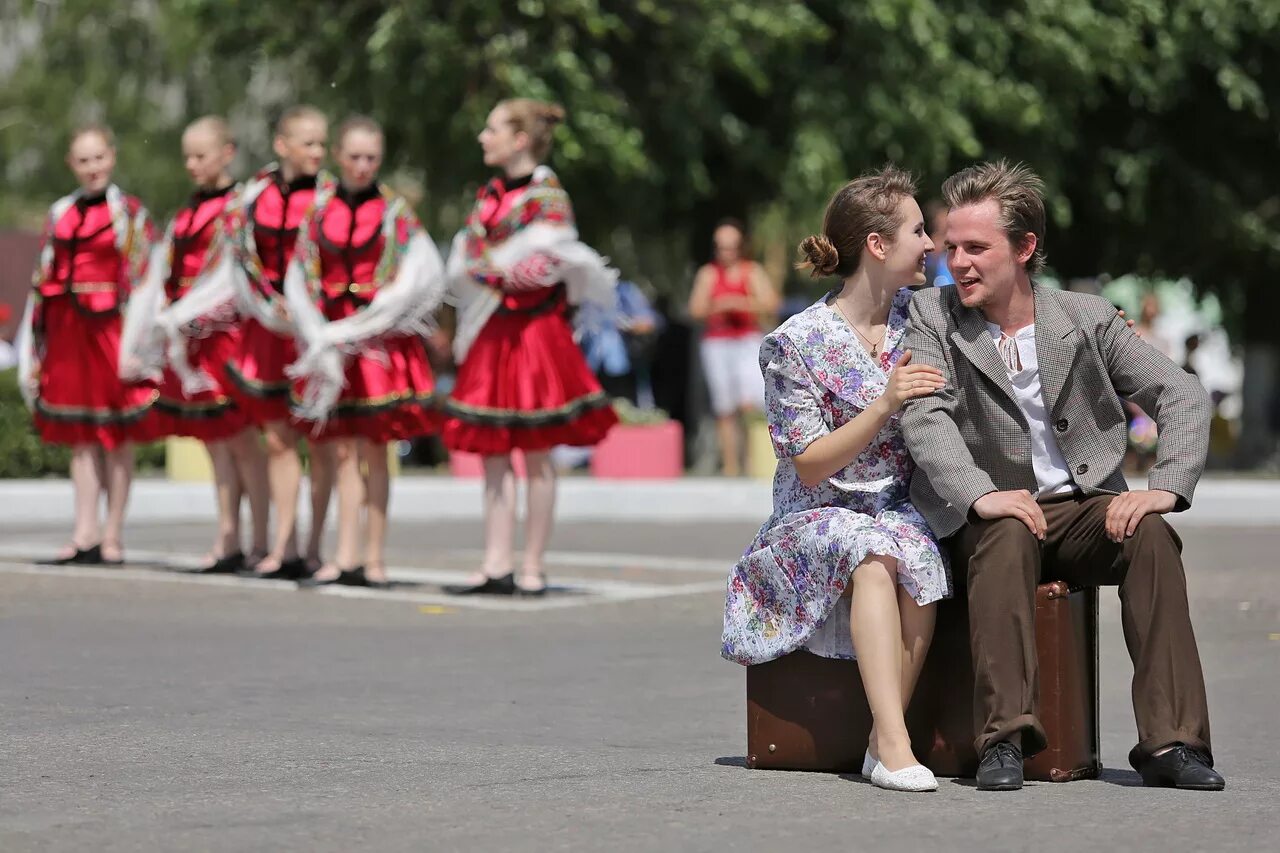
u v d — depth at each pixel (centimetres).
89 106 8031
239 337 2834
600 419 2695
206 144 2877
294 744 1677
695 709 1892
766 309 4838
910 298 1580
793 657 1559
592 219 5634
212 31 5625
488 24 5112
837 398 1542
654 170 5372
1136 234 6222
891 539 1483
